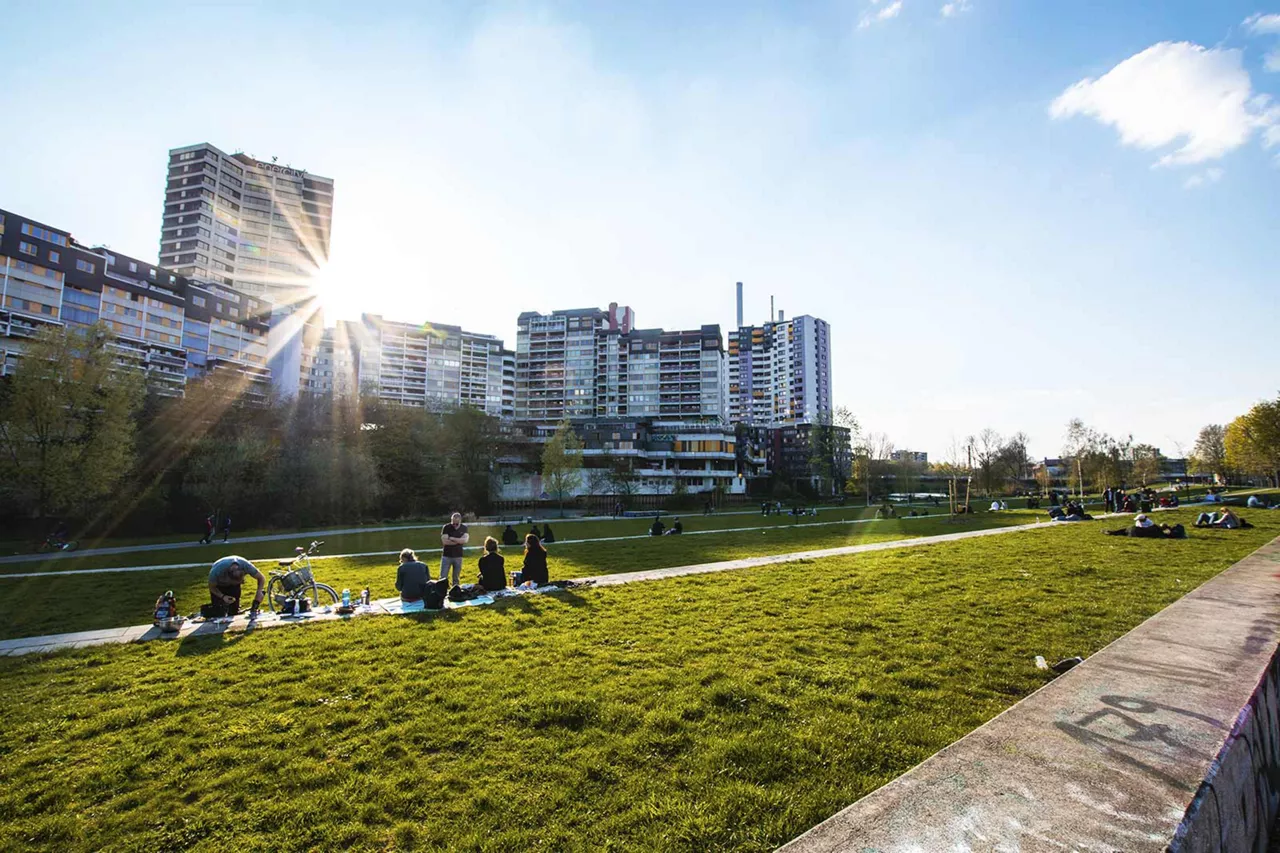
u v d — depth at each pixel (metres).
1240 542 19.80
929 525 38.91
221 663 8.76
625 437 108.81
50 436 39.38
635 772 5.13
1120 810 2.60
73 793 5.08
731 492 109.94
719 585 14.50
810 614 10.94
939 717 6.06
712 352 141.25
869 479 102.69
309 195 135.38
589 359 150.38
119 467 41.09
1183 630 5.61
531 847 4.13
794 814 4.37
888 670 7.62
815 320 188.38
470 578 18.12
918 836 2.49
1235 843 3.05
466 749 5.69
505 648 9.14
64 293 69.62
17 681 8.16
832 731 5.78
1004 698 6.56
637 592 13.73
